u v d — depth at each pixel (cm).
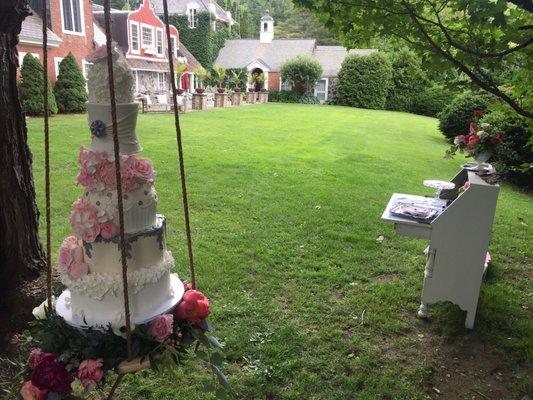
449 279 319
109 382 251
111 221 158
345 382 262
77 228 157
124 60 164
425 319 335
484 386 266
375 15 275
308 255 440
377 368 278
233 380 257
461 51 270
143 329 157
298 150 1016
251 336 299
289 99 2905
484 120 869
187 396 245
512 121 805
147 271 166
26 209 308
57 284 306
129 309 157
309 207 594
